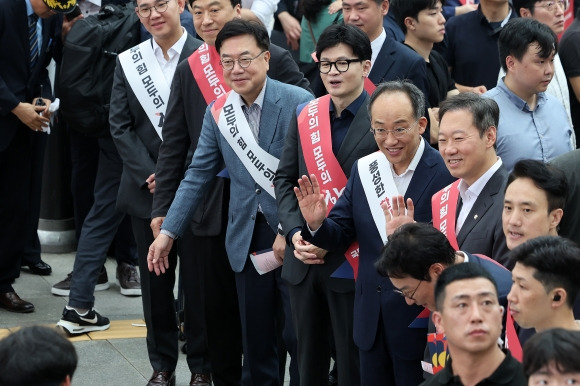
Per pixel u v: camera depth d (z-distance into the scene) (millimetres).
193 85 9734
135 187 10344
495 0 11961
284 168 8773
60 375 5273
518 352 6445
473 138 7305
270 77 9812
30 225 13328
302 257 8289
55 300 12641
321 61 8383
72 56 11547
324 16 13180
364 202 8008
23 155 12172
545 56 9078
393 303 7707
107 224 11680
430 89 11047
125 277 13023
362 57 8336
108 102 11586
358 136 8336
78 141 13000
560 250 5941
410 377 7742
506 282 6590
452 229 7465
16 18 11742
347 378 8445
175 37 10359
